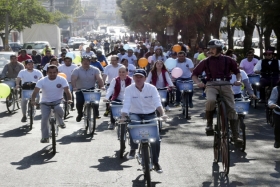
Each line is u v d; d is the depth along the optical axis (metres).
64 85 12.80
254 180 9.51
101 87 15.34
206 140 13.63
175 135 14.45
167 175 9.93
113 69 17.64
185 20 58.81
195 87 30.52
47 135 12.50
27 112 17.11
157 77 15.69
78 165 10.85
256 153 11.91
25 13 54.09
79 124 16.56
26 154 12.01
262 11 24.27
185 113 17.66
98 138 14.09
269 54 19.05
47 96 12.72
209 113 10.61
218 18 44.31
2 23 51.97
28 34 60.47
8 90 13.94
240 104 11.97
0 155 11.90
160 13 62.56
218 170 10.28
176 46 29.50
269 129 15.41
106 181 9.52
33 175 10.02
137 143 9.73
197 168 10.48
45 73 24.23
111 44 84.62
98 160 11.34
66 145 13.09
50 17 59.50
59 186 9.20
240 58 34.72
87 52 28.02
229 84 10.34
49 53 28.09
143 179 9.64
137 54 39.62
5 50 46.50
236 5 31.19
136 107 9.81
